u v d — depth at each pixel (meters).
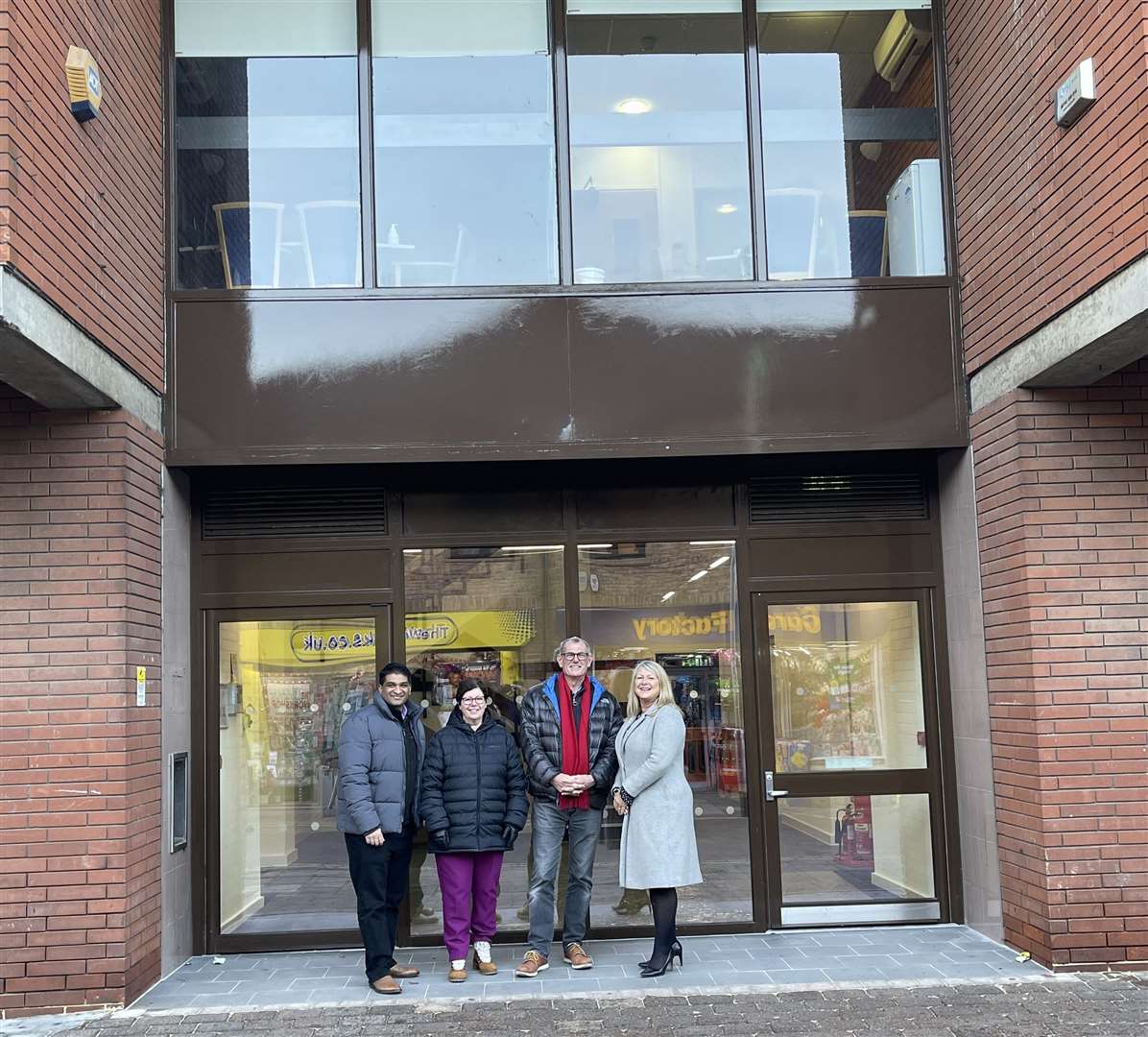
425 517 6.66
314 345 6.27
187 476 6.55
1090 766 5.57
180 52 6.59
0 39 4.31
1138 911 5.50
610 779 5.98
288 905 6.44
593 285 6.39
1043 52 5.46
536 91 6.68
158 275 6.20
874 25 6.74
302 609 6.59
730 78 6.72
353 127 6.59
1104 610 5.67
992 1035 4.65
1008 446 5.88
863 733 6.67
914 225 6.66
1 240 4.26
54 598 5.45
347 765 5.60
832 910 6.54
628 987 5.45
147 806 5.67
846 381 6.39
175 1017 5.12
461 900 5.71
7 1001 5.21
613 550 6.71
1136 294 4.68
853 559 6.75
